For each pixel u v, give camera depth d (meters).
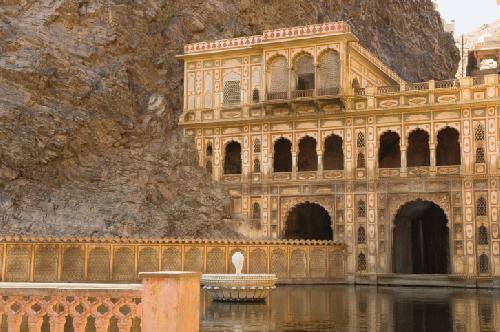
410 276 42.72
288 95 47.03
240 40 49.75
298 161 52.12
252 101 49.38
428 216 52.84
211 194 48.56
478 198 42.34
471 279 41.28
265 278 27.45
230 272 41.00
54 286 10.77
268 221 47.69
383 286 42.06
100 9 52.28
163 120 52.44
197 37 56.88
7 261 34.78
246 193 48.62
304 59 49.28
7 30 48.38
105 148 49.00
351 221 45.22
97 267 37.72
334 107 46.56
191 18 56.59
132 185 46.28
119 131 49.81
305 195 46.94
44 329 16.33
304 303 27.34
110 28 52.03
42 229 41.09
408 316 22.30
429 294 33.94
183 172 49.34
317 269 43.78
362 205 45.25
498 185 41.78
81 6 52.25
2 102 45.12
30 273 35.25
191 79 51.62
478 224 42.03
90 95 49.16
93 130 48.41
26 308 10.79
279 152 51.78
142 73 53.53
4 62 46.59
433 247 52.47
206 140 50.66
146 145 50.66
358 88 46.94
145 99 53.09
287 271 42.75
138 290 10.61
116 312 10.65
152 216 44.28
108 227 42.22
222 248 41.12
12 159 43.78
